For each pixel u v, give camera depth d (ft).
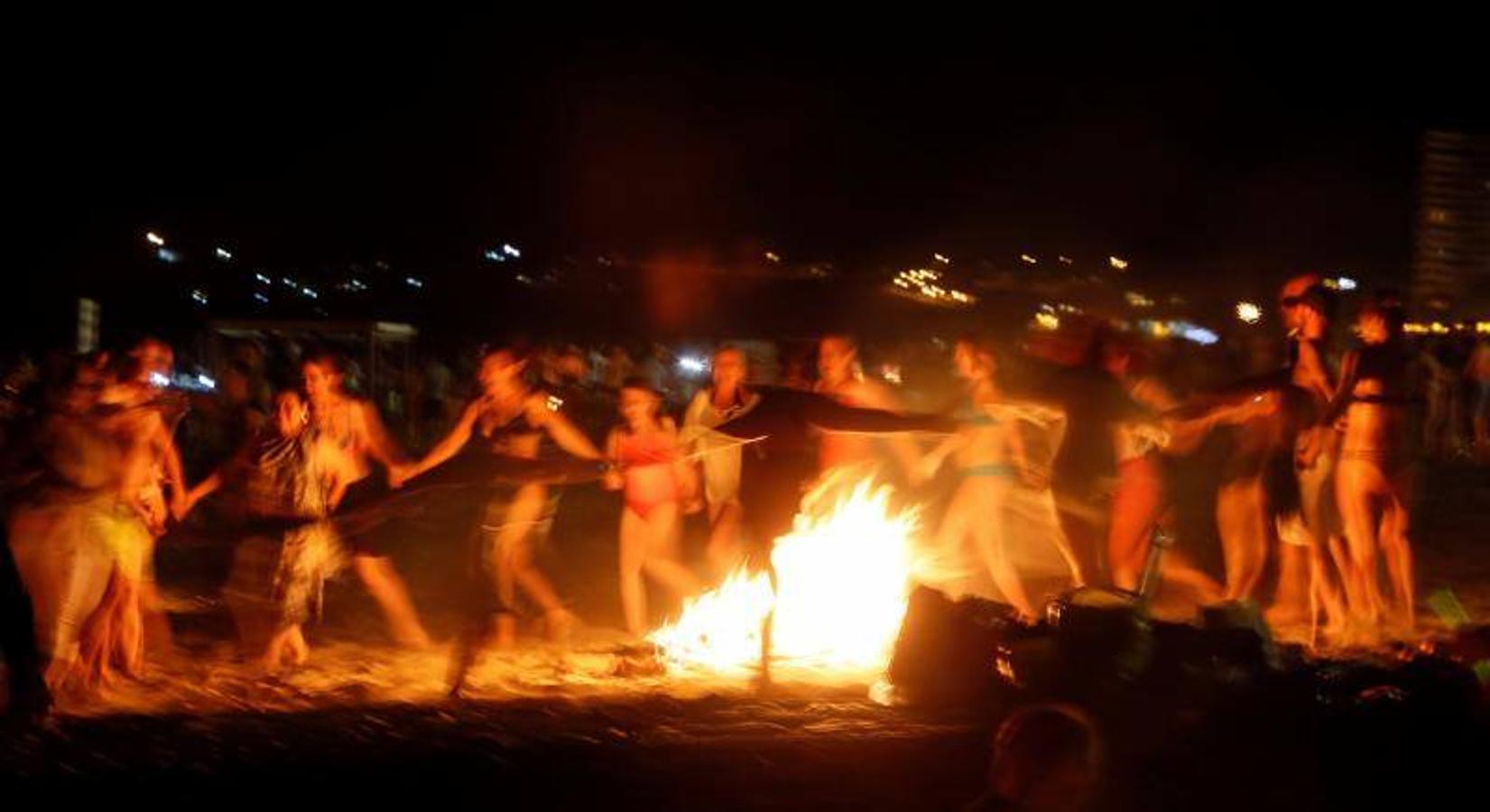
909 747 23.82
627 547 33.83
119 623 29.30
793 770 22.56
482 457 31.50
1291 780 22.13
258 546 30.17
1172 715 24.31
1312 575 33.86
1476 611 37.45
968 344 32.94
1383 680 24.03
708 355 102.22
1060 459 32.19
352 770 22.66
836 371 31.12
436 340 99.86
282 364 83.30
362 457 31.30
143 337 29.19
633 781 22.03
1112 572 33.17
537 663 31.55
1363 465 33.73
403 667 31.35
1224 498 34.65
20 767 22.77
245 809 20.84
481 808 20.86
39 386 28.58
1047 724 13.96
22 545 27.63
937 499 54.54
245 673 30.35
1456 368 78.18
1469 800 21.58
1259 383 34.04
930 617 27.22
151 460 29.58
